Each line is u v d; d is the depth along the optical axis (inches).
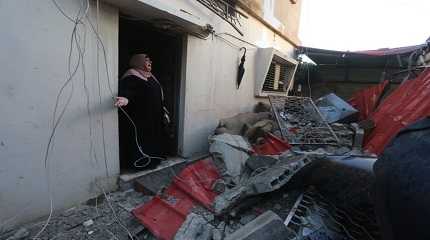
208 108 174.2
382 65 380.2
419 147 46.3
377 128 213.2
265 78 239.9
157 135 133.6
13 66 77.3
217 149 131.3
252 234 66.1
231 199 94.6
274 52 234.4
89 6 95.0
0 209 79.7
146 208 93.8
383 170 49.9
